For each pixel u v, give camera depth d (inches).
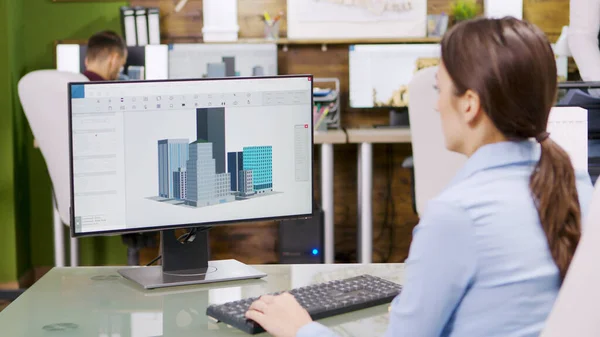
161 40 210.7
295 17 209.2
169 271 76.6
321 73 214.4
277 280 74.0
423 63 205.2
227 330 58.5
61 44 204.8
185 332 58.1
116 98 74.5
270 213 80.5
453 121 47.9
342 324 59.7
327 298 64.0
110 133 74.6
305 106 80.8
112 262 212.8
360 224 192.4
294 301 56.7
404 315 45.4
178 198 76.9
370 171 183.6
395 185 218.4
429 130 150.3
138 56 202.8
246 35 212.1
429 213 45.2
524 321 44.3
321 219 182.5
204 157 77.5
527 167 46.3
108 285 72.7
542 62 45.4
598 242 30.6
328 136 181.8
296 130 80.7
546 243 44.5
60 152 149.9
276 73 205.9
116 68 181.2
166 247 76.7
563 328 31.3
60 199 153.9
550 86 46.2
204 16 205.6
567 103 90.6
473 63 45.7
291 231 181.8
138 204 75.8
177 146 76.5
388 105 206.4
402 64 205.3
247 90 78.6
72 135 73.4
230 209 78.9
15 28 199.6
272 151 80.1
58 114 147.6
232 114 78.2
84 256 212.7
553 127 79.6
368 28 209.2
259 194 79.9
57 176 152.3
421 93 148.6
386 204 218.7
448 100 47.7
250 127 79.0
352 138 182.2
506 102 45.3
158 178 76.2
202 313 63.2
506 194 45.1
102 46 178.7
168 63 203.5
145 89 75.4
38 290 71.0
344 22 209.2
